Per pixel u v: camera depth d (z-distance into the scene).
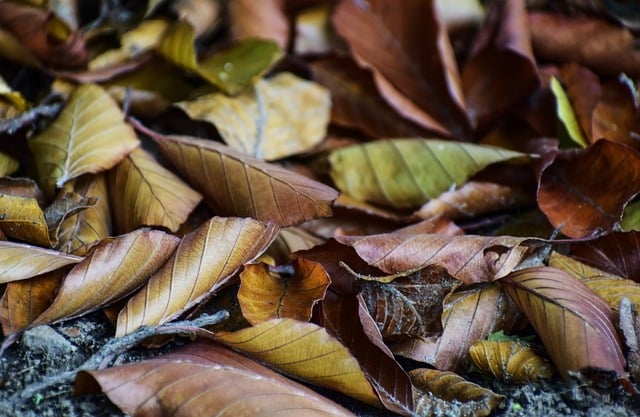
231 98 0.64
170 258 0.53
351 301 0.54
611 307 0.54
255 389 0.49
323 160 0.64
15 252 0.53
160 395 0.48
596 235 0.57
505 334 0.54
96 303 0.53
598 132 0.64
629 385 0.51
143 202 0.57
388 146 0.62
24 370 0.51
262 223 0.54
